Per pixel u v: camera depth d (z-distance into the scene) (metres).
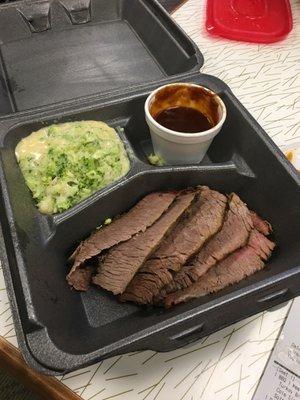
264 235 0.26
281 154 0.26
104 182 0.27
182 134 0.26
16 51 0.37
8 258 0.21
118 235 0.25
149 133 0.32
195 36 0.41
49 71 0.36
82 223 0.26
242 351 0.22
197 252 0.24
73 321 0.22
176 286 0.23
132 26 0.40
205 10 0.44
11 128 0.27
